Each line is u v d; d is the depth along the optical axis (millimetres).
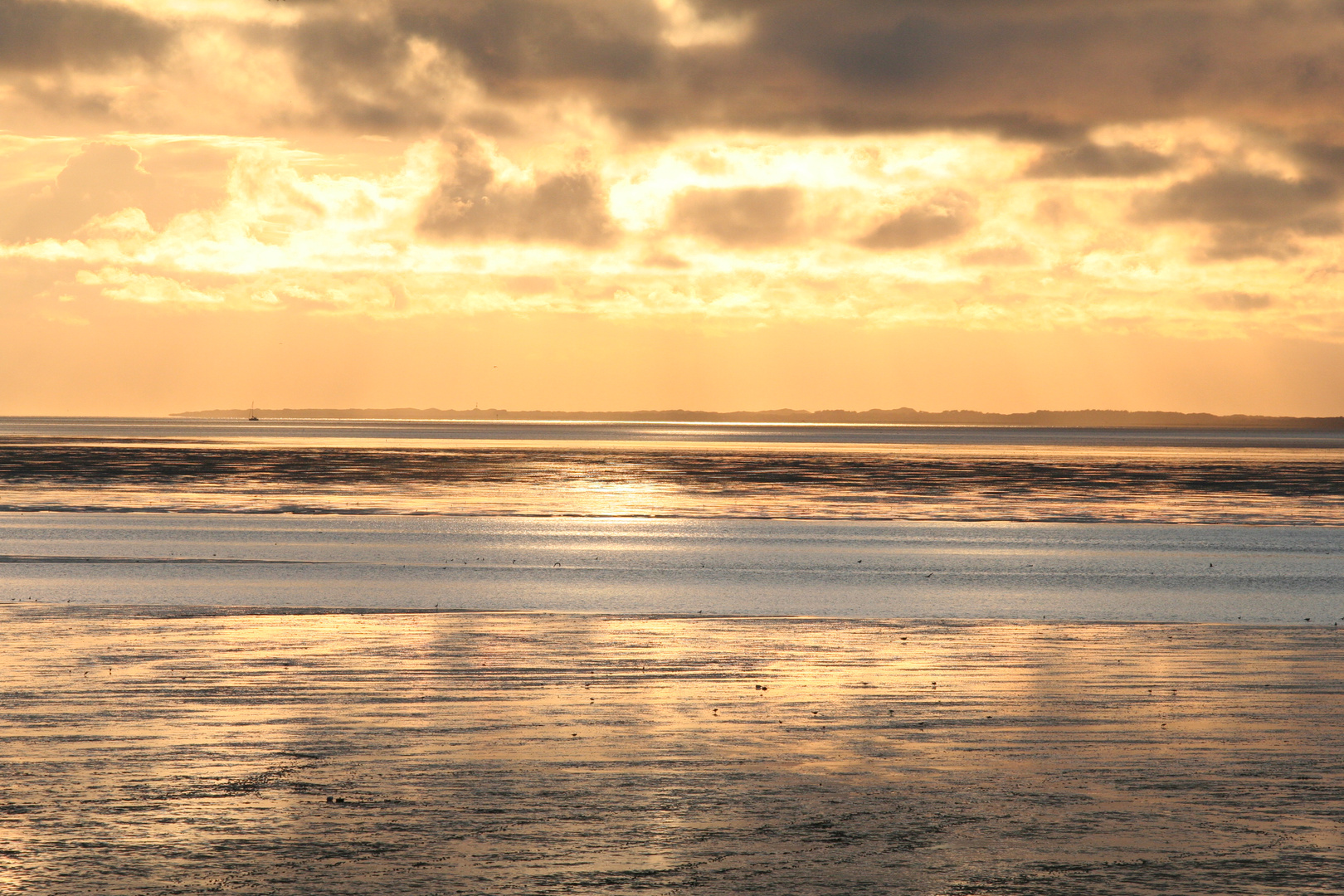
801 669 33562
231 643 37312
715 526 93750
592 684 31094
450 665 33781
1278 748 24266
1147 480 174500
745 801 20578
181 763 22672
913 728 26094
